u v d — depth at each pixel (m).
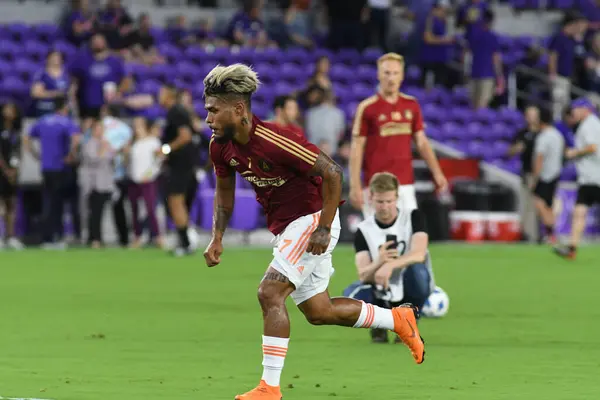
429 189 60.00
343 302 17.33
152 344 23.58
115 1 68.62
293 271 16.36
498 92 69.62
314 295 17.00
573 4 79.31
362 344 23.47
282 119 39.56
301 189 16.50
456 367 20.61
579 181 46.59
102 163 51.53
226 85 15.70
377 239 23.12
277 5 77.75
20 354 22.16
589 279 38.78
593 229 63.38
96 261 45.00
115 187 52.72
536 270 42.09
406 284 22.92
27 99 63.97
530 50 74.25
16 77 65.19
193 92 66.88
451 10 76.81
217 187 17.20
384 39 74.88
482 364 20.98
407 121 29.02
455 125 69.31
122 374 19.73
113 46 67.50
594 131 46.09
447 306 28.03
